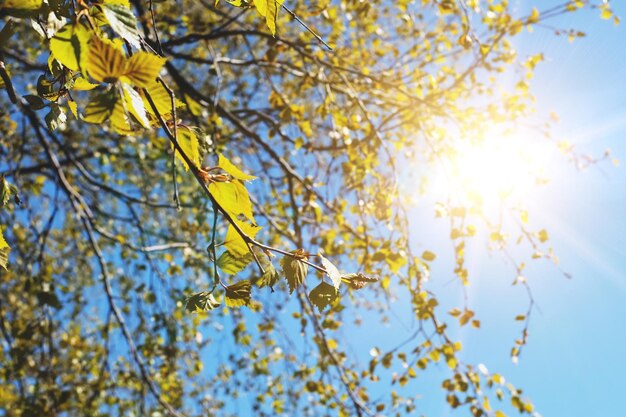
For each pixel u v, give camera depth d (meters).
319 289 0.92
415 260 2.89
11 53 3.88
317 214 3.11
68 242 5.55
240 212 0.92
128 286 4.69
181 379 4.79
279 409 4.21
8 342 4.02
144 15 3.07
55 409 3.77
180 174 3.89
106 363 4.23
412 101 3.54
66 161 4.83
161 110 0.87
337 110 3.33
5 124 3.91
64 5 0.94
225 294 0.92
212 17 4.36
